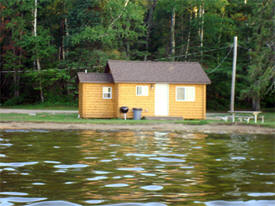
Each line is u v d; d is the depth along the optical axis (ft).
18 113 118.73
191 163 35.06
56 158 37.27
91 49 189.78
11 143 49.26
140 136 61.11
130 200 21.99
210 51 187.01
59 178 27.99
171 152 42.29
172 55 193.98
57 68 193.06
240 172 30.76
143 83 108.88
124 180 27.45
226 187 25.38
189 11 208.64
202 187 25.39
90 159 36.86
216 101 185.16
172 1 191.62
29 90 208.03
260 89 129.29
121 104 107.76
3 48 199.31
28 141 51.80
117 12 183.11
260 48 134.41
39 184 25.98
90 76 111.34
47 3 208.64
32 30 200.95
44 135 60.80
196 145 49.29
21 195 22.97
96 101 110.93
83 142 51.19
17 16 197.77
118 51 206.90
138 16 185.37
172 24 197.77
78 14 181.57
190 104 111.55
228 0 200.95
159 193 23.71
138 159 37.11
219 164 34.60
